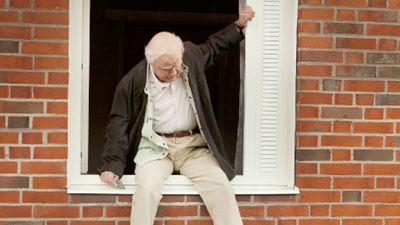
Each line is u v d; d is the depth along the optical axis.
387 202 3.74
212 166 3.52
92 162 4.17
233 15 5.45
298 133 3.67
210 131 3.55
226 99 4.43
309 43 3.63
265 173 3.76
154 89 3.43
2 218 3.50
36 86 3.47
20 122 3.47
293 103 3.69
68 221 3.54
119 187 3.59
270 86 3.73
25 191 3.50
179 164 3.61
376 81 3.69
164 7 5.61
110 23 5.26
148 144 3.54
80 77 3.59
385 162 3.73
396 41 3.69
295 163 3.69
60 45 3.48
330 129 3.68
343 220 3.72
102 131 4.45
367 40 3.67
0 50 3.44
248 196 3.65
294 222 3.69
